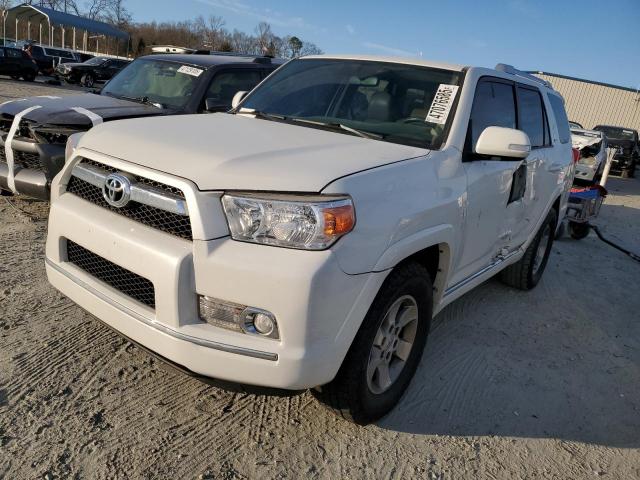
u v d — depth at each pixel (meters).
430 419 3.13
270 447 2.73
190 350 2.33
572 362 4.09
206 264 2.29
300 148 2.76
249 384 2.36
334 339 2.38
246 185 2.33
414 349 3.07
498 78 3.95
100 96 6.50
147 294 2.50
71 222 2.75
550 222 5.41
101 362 3.23
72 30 56.25
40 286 4.07
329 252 2.29
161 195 2.42
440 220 2.93
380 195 2.53
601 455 3.06
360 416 2.79
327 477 2.59
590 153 14.35
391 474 2.67
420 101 3.45
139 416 2.83
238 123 3.32
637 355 4.39
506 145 3.17
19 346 3.28
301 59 4.25
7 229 5.19
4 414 2.71
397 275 2.69
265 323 2.31
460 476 2.73
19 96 18.64
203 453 2.63
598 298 5.64
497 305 4.97
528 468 2.86
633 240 8.80
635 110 31.70
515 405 3.40
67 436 2.62
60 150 5.14
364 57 3.96
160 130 2.90
